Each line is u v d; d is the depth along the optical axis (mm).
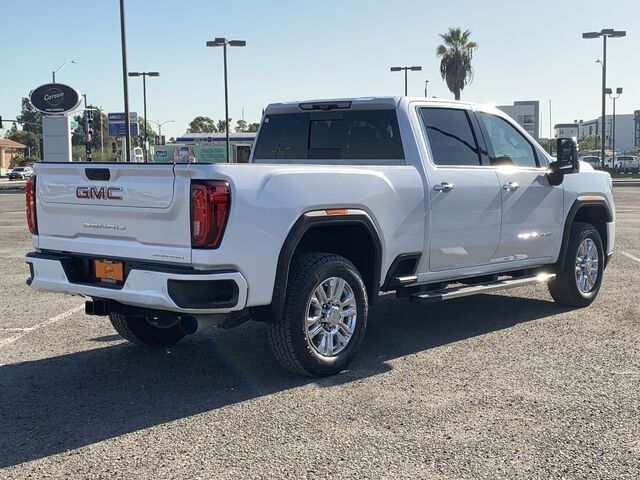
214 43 40625
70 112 40875
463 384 5504
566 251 7938
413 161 6441
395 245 6113
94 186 5422
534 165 7707
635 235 15609
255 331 7379
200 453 4289
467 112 7102
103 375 5867
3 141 98062
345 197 5648
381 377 5707
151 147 62906
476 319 7750
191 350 6637
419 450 4285
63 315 8117
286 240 5273
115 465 4141
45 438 4551
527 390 5348
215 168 4922
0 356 6457
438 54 53375
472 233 6793
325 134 7145
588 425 4656
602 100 45188
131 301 5184
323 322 5648
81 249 5574
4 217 22500
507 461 4125
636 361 6078
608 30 42219
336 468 4055
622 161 60719
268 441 4449
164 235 5082
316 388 5457
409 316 7953
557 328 7273
